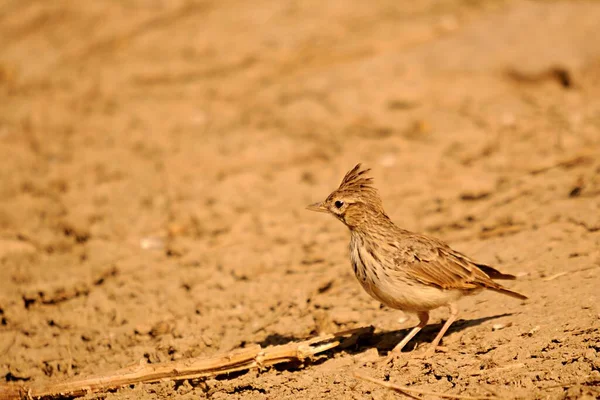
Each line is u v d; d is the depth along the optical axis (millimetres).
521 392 8344
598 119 17188
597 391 8078
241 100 20781
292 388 9344
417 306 9758
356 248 10023
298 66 21891
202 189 16562
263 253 13680
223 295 12336
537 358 8961
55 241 14852
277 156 17797
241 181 16625
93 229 15242
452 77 19938
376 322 10977
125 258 14047
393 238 9812
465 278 9672
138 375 9773
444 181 15750
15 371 10812
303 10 24312
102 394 9727
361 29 23141
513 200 14102
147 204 16203
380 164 16906
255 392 9367
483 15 22672
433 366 9305
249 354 9758
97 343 11305
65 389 9742
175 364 9805
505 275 10211
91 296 12539
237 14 24453
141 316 11891
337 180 16422
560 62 19422
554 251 11742
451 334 10102
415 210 14758
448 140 17531
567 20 20703
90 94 21812
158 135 19391
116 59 23328
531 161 15797
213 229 15023
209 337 10945
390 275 9688
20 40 24656
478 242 12812
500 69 19875
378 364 9633
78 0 26125
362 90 19781
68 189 17062
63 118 20562
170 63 22750
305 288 12227
